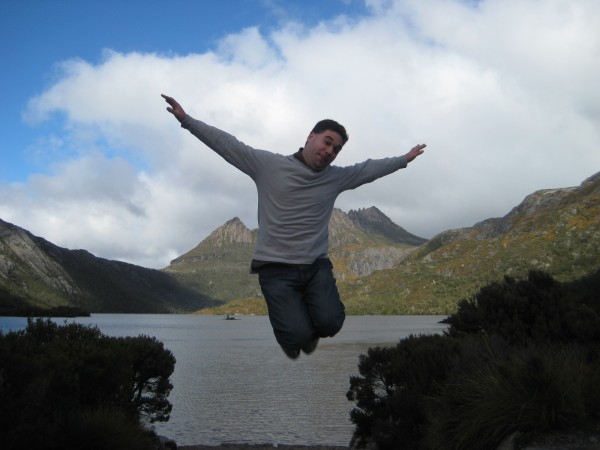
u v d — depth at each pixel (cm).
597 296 1639
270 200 334
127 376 948
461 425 665
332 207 352
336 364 3947
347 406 2150
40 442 666
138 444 803
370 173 370
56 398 756
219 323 16238
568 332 1066
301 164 335
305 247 329
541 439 606
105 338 1048
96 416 765
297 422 1827
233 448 1385
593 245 17288
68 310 11700
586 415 627
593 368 720
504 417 631
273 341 7250
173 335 8738
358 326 11100
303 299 333
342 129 335
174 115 338
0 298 18725
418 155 397
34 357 769
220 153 343
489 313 1209
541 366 652
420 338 1127
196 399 2319
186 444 1489
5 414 661
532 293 1202
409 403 887
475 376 737
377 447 930
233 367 3753
